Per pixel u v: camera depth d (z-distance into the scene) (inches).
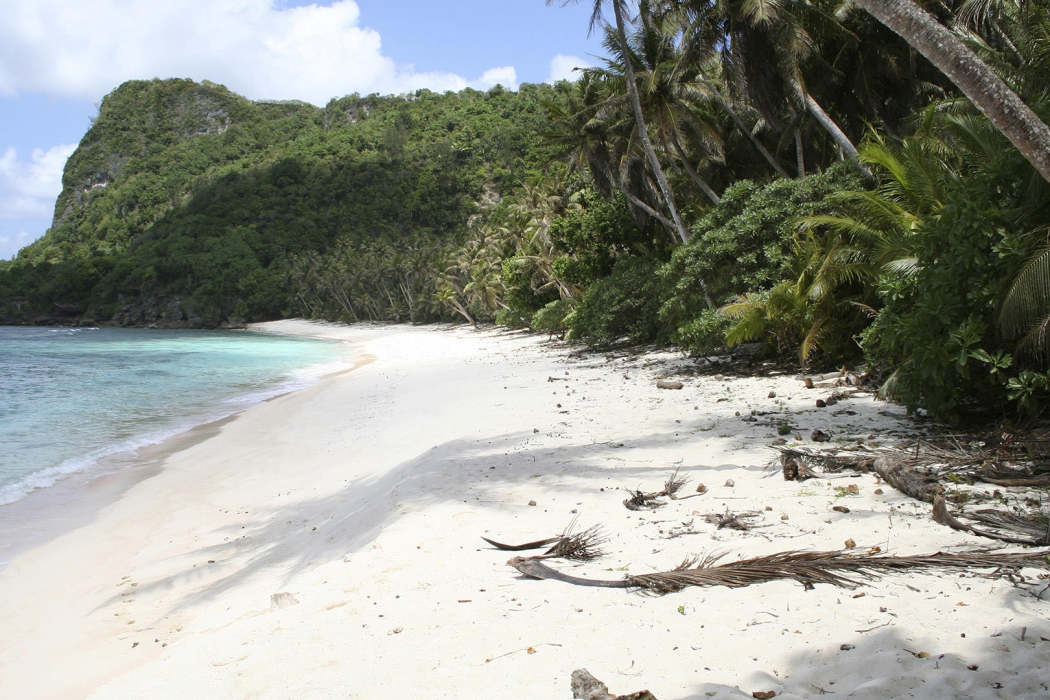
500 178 6063.0
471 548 216.8
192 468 477.4
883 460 251.0
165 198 7017.7
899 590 153.5
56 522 365.7
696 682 121.1
